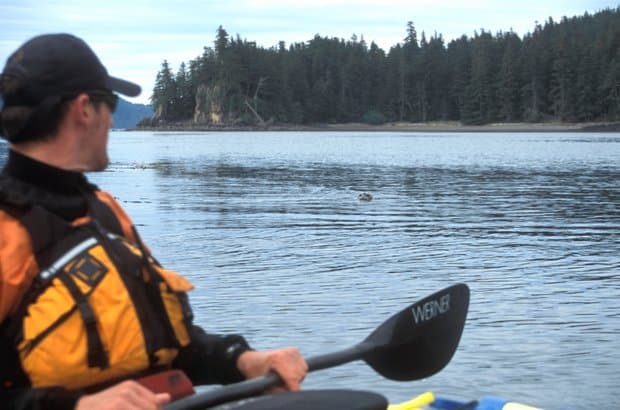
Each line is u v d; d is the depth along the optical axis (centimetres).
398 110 15000
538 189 2403
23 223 196
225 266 1080
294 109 14475
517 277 1013
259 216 1677
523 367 648
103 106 213
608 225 1549
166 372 207
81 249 198
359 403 203
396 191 2316
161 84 15388
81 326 192
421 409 371
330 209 1822
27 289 194
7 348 194
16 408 187
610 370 643
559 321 791
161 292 210
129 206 1880
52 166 204
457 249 1239
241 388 212
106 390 184
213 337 233
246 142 7819
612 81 12500
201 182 2669
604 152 5209
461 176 2981
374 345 256
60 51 206
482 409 364
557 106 13200
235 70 14200
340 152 5344
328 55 15462
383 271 1047
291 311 825
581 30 15112
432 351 269
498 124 13550
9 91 205
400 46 15700
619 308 845
